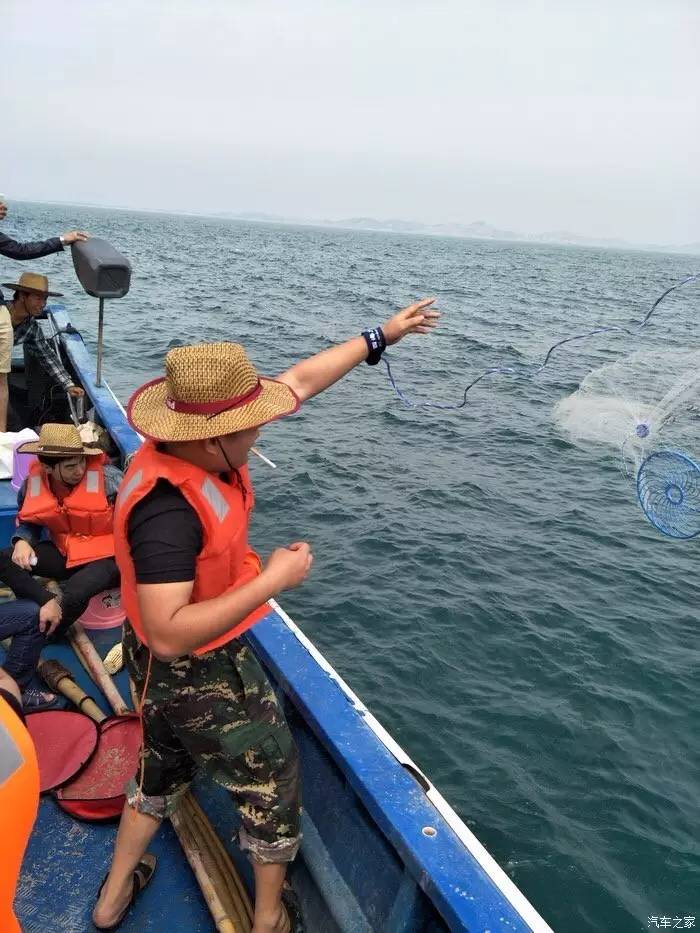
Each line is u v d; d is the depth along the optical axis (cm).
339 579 757
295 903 236
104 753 289
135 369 1594
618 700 607
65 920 231
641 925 423
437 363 1841
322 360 231
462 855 192
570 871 454
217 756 195
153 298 2930
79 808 265
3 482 471
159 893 242
